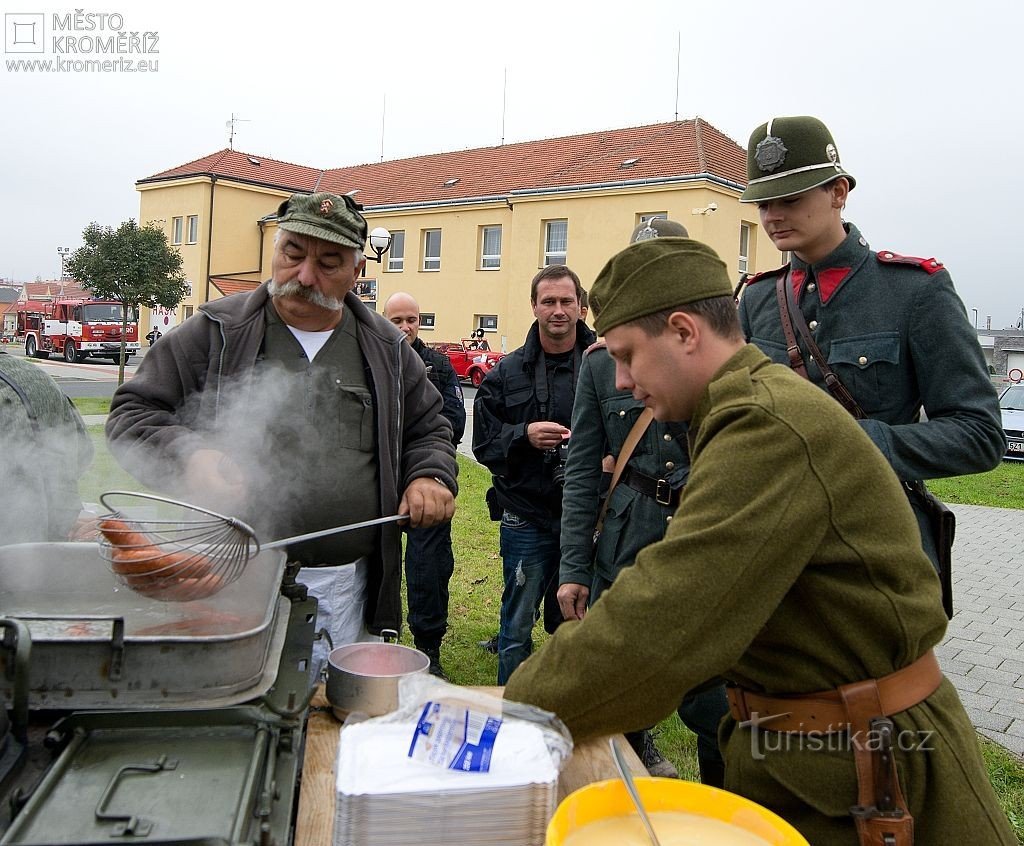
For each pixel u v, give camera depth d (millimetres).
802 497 1095
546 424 3010
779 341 2164
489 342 22672
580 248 20516
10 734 1069
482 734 1042
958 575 5844
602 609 1118
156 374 2125
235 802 978
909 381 2010
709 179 18422
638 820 1059
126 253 15086
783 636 1186
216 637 1160
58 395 1811
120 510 1774
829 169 1993
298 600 1606
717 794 1074
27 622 1289
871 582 1141
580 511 2553
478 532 6320
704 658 1076
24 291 60656
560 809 995
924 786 1162
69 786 998
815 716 1184
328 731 1388
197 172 26719
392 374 2262
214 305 2191
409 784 969
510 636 3129
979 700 3654
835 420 1150
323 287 2074
